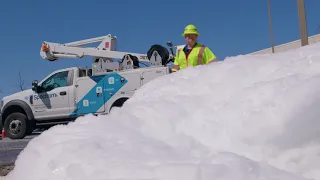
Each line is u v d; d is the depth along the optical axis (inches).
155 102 107.0
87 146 87.8
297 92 82.4
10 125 464.1
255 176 72.1
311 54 99.4
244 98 90.4
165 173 73.5
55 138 99.6
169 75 128.8
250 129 82.9
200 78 111.0
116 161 80.7
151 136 94.3
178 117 97.0
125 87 426.6
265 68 100.4
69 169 83.0
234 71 103.8
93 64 449.7
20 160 98.8
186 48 181.9
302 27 274.7
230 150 83.4
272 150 79.2
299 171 75.5
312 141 77.4
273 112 82.5
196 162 77.7
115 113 111.0
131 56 453.1
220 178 71.3
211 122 91.0
